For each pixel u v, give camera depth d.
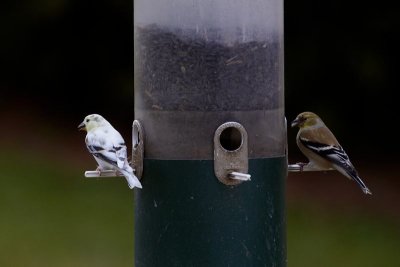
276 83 7.24
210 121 6.98
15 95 19.56
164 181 7.00
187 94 7.02
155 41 7.16
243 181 6.93
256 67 7.11
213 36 7.03
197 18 7.03
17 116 19.05
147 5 7.23
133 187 6.95
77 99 19.22
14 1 19.02
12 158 17.38
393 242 14.59
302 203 16.02
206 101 7.00
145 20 7.26
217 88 7.00
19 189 16.09
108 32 18.83
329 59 17.33
